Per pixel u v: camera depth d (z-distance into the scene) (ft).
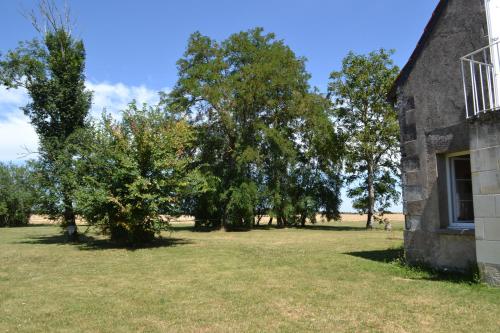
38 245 65.46
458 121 30.14
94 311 22.03
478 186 25.70
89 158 60.70
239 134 113.70
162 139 60.08
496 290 24.17
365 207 125.39
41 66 75.82
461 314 19.81
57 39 77.87
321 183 136.87
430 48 32.55
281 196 127.13
